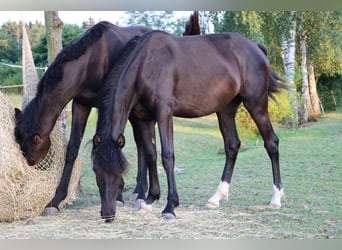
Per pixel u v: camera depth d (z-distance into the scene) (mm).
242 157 8531
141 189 5355
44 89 4836
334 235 4113
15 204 4594
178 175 7430
